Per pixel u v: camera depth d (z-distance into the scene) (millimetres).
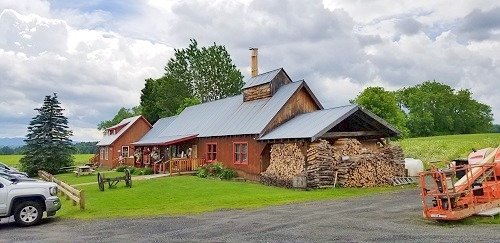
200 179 30891
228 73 79000
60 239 12680
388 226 12508
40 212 15875
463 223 12625
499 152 14641
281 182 25641
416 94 98375
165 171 38750
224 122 37094
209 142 36750
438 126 98438
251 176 30906
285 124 30734
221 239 11719
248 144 31516
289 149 26875
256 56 41719
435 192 13289
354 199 19297
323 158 24531
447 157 41938
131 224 14781
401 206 16531
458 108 99625
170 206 18734
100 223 15344
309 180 23906
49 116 49219
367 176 24797
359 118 28219
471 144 48656
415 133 97250
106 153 56094
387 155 25922
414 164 29656
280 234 12023
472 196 13195
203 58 78312
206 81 78312
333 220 13891
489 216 12914
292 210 16531
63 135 49500
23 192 15680
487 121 101938
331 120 26078
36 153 48031
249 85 37719
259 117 32781
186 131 42375
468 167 13539
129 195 22828
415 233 11344
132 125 54812
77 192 19562
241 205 18359
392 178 25719
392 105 57281
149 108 81250
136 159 48594
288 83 35906
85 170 43312
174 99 76250
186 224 14289
